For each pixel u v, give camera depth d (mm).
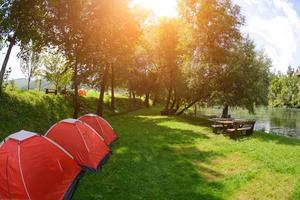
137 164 12922
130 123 27094
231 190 10227
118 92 64438
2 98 19953
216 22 30234
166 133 21469
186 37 32406
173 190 10148
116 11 22859
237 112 67750
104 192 9773
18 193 7797
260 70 30750
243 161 13883
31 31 19953
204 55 31172
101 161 12359
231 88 30062
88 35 22297
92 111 33438
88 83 27969
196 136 20484
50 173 8508
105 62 25656
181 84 36656
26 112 20656
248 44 30453
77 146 11812
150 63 45688
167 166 12867
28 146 8516
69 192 8766
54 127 12430
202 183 10852
